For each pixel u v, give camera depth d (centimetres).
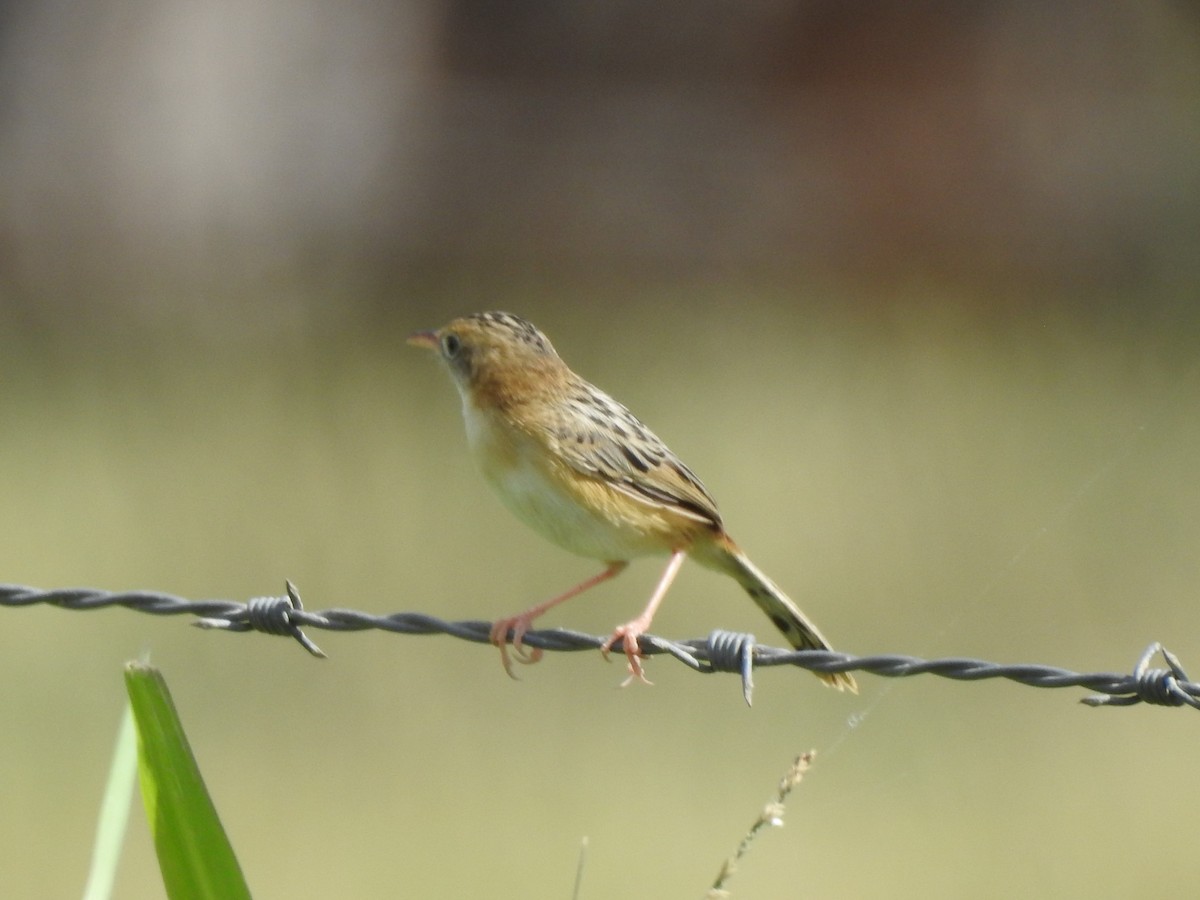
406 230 2995
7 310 2594
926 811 1062
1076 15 2986
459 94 3133
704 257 2845
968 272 2719
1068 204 2795
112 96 3105
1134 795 1069
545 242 2928
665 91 3070
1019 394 1980
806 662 543
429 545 1526
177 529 1555
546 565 1484
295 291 2689
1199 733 1159
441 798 1091
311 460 1777
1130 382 2012
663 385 2053
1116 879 970
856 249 2834
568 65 3144
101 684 1266
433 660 1315
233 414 1967
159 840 454
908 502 1617
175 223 3027
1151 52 2959
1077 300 2531
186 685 1263
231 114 3130
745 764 1130
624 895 979
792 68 3047
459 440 1839
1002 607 1355
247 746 1160
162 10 3142
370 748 1166
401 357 2250
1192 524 1518
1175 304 2431
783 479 1703
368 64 3175
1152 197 2756
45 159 3047
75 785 1114
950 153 2906
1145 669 509
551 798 1091
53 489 1686
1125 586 1382
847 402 1967
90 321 2508
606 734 1185
